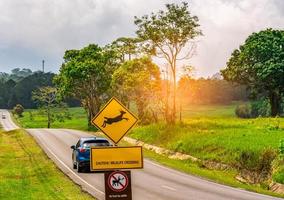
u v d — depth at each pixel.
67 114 146.38
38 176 29.53
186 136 50.28
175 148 48.00
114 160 14.02
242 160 37.00
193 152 44.56
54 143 56.50
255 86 88.38
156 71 82.19
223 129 53.75
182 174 31.92
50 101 137.38
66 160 39.06
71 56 100.81
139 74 78.88
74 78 95.62
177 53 65.75
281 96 88.44
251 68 86.00
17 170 32.97
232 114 139.50
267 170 33.91
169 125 59.31
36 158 40.72
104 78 97.81
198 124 60.19
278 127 50.44
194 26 64.75
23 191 23.31
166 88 70.81
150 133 58.94
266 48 83.56
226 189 25.39
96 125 14.26
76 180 27.62
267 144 37.88
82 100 104.94
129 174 14.02
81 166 30.97
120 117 14.34
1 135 76.75
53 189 24.03
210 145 43.72
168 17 64.31
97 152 13.98
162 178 29.59
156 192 23.62
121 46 99.19
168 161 41.41
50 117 143.38
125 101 93.81
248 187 27.17
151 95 78.56
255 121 62.28
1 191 23.27
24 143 57.84
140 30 64.88
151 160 40.94
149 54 66.44
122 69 84.75
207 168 40.06
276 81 82.69
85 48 98.81
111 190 13.98
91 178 28.47
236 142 41.34
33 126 141.38
